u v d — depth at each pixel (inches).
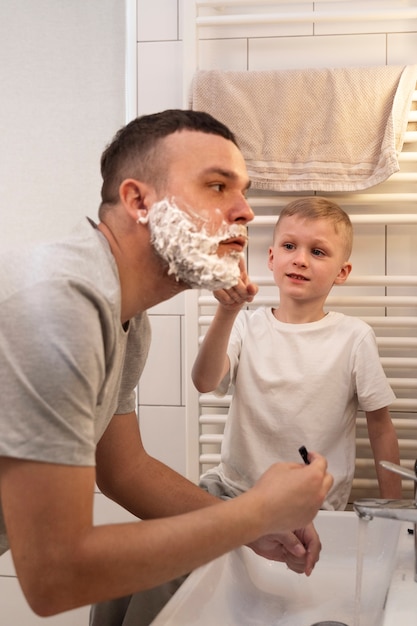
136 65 62.3
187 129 31.3
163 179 30.9
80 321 26.6
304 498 30.0
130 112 62.6
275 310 58.3
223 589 37.3
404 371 59.6
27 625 65.9
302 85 57.1
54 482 25.8
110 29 66.4
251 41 60.6
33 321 26.2
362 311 60.3
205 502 39.1
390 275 59.6
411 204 59.1
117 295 29.0
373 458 58.7
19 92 67.7
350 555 45.1
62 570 25.7
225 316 48.9
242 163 32.1
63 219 67.5
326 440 53.9
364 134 56.4
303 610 39.0
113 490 39.9
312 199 54.9
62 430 26.0
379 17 58.0
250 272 61.2
